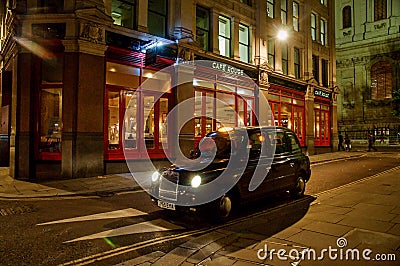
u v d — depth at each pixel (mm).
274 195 8031
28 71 12453
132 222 6332
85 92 12234
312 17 26281
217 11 17484
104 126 12914
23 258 4539
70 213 7109
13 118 12797
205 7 17172
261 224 6082
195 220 6438
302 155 8727
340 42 38531
